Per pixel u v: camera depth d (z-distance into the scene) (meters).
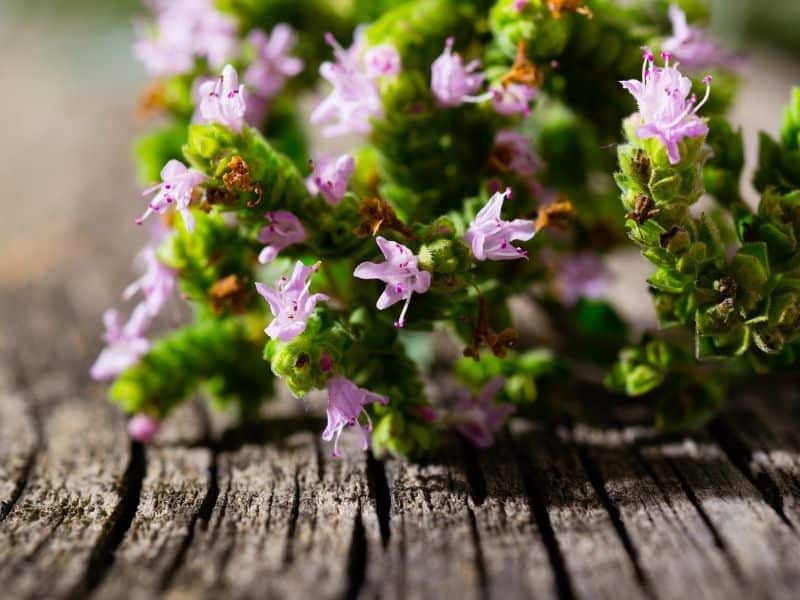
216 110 0.11
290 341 0.11
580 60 0.13
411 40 0.13
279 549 0.11
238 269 0.13
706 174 0.13
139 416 0.14
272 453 0.13
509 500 0.12
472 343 0.12
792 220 0.12
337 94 0.12
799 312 0.11
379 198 0.12
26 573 0.11
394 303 0.12
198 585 0.10
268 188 0.11
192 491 0.12
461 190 0.13
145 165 0.14
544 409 0.14
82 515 0.12
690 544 0.11
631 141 0.11
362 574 0.10
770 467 0.12
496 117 0.13
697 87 0.12
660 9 0.14
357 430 0.13
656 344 0.13
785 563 0.10
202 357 0.14
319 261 0.11
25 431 0.14
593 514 0.11
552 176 0.14
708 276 0.11
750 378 0.15
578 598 0.10
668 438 0.13
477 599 0.10
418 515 0.11
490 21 0.13
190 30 0.15
